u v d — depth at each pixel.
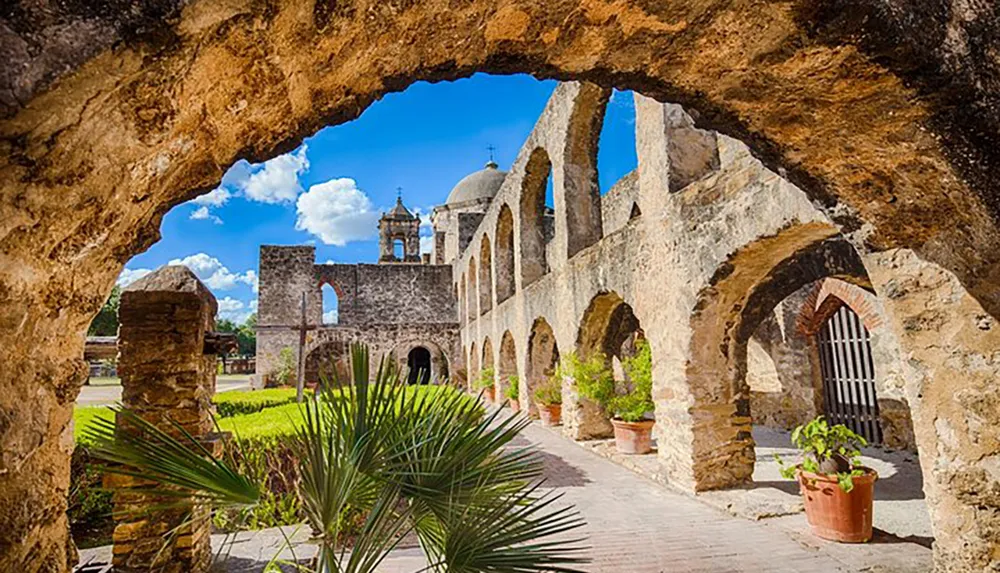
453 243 25.47
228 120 1.62
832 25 1.84
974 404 2.74
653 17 1.91
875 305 8.54
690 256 5.62
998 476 2.67
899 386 8.14
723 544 4.32
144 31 1.12
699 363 5.72
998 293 2.59
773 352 10.66
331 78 1.78
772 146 2.64
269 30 1.38
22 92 1.03
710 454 5.71
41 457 1.40
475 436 2.18
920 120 2.21
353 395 2.15
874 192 2.69
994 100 2.06
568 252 9.35
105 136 1.24
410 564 4.04
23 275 1.24
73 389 1.54
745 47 2.04
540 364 11.81
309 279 22.19
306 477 2.04
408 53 1.88
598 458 7.88
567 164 9.52
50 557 1.44
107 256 1.55
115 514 3.62
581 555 4.16
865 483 4.28
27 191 1.16
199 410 3.82
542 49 2.07
